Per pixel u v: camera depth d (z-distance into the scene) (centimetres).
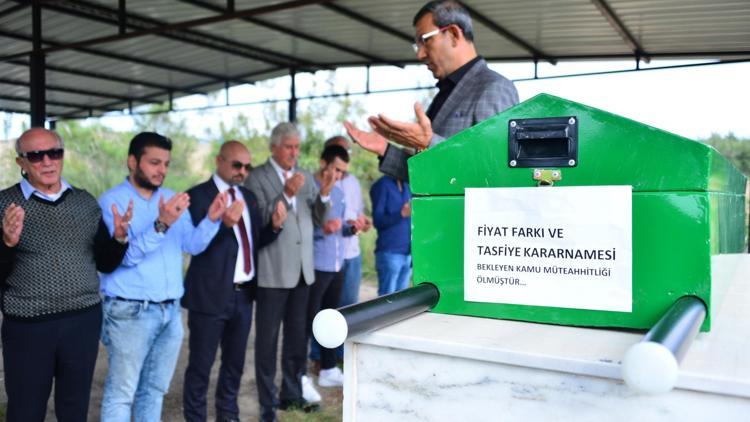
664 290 98
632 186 99
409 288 113
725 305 126
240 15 536
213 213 307
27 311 251
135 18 682
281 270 366
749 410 78
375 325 95
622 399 86
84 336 264
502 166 108
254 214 350
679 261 97
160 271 294
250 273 346
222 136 1717
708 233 95
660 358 67
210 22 550
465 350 95
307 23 679
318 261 448
